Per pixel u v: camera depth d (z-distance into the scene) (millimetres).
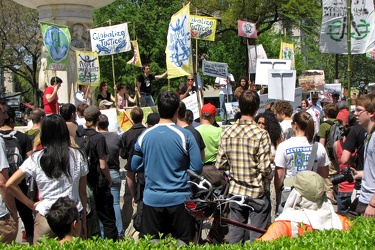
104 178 7742
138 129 8719
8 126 7484
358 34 10758
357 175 6969
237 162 6410
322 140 10203
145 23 42875
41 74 16828
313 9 39469
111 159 8508
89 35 16531
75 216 5191
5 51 42219
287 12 40094
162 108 5863
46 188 5672
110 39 14961
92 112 7793
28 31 40812
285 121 8984
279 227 5113
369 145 5992
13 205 5914
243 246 4754
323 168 6793
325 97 19203
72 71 16391
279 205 6754
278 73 11703
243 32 18453
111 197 7859
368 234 4758
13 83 60250
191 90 14844
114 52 15039
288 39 48219
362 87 43250
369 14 10742
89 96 14797
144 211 5805
